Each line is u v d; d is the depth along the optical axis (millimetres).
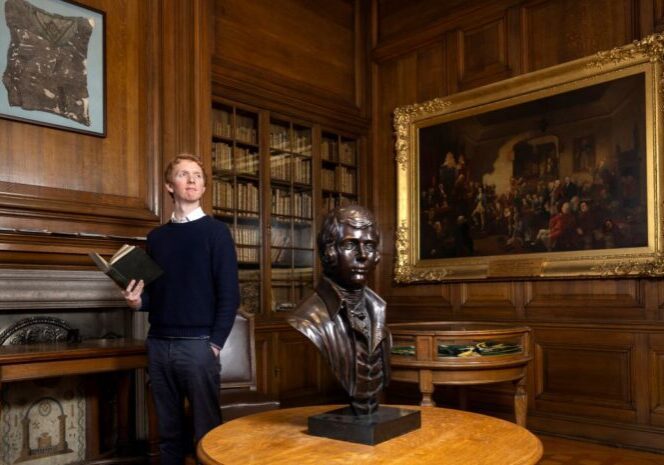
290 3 6457
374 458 1827
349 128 6957
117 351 3760
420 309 6555
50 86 4359
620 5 5262
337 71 6918
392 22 7031
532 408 5551
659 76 4938
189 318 3043
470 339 4020
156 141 4922
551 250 5539
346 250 2125
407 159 6727
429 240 6508
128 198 4715
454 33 6422
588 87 5367
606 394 5109
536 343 5562
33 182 4230
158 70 5004
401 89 6906
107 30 4715
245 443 2027
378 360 2209
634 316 5012
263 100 6105
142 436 4578
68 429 4156
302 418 2420
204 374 3018
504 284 5875
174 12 5156
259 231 6012
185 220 3238
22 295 3982
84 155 4508
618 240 5117
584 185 5355
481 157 6109
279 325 5973
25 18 4273
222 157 5746
